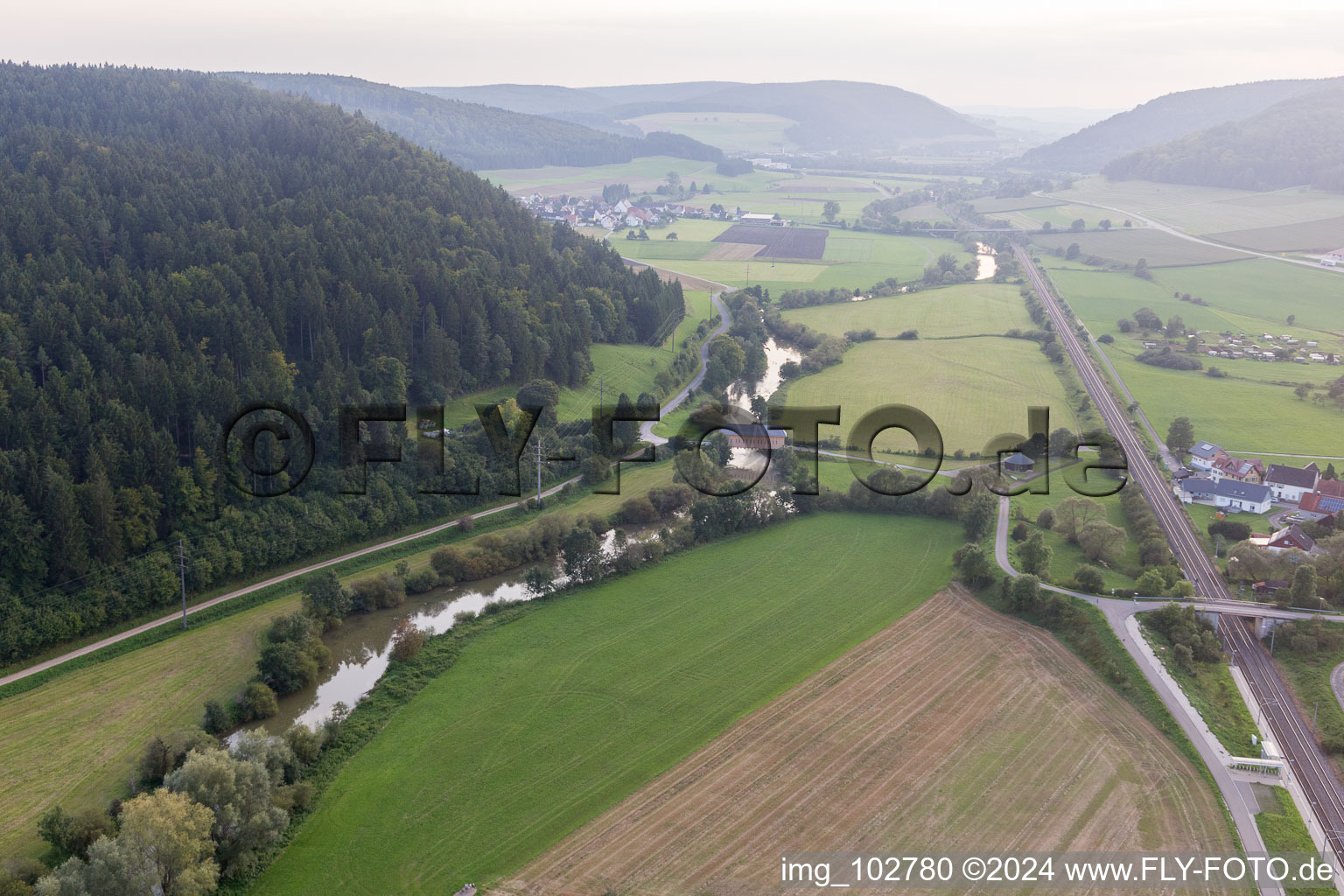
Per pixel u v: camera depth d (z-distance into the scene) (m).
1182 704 105.06
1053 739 99.62
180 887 72.88
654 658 116.81
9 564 115.38
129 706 103.38
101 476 122.69
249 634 119.25
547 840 85.00
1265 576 133.50
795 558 145.88
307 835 85.12
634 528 157.62
